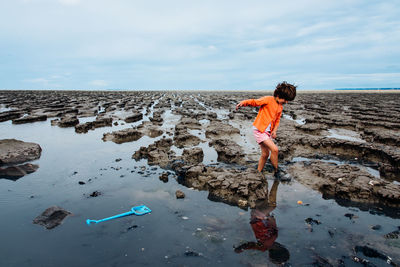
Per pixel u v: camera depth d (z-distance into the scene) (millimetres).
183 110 18469
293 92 4719
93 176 5031
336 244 2803
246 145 8141
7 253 2564
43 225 3121
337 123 12055
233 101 30641
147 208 3588
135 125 12250
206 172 5031
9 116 14383
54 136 9289
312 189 4512
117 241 2797
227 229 3082
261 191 4230
